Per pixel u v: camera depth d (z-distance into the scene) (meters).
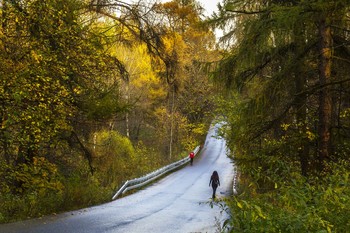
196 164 47.91
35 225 10.35
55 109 13.19
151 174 31.41
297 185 5.30
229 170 42.06
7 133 12.16
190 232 10.91
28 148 13.42
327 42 12.85
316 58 13.32
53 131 13.73
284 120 14.27
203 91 56.88
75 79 14.95
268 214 4.57
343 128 13.20
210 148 63.03
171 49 17.56
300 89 13.89
